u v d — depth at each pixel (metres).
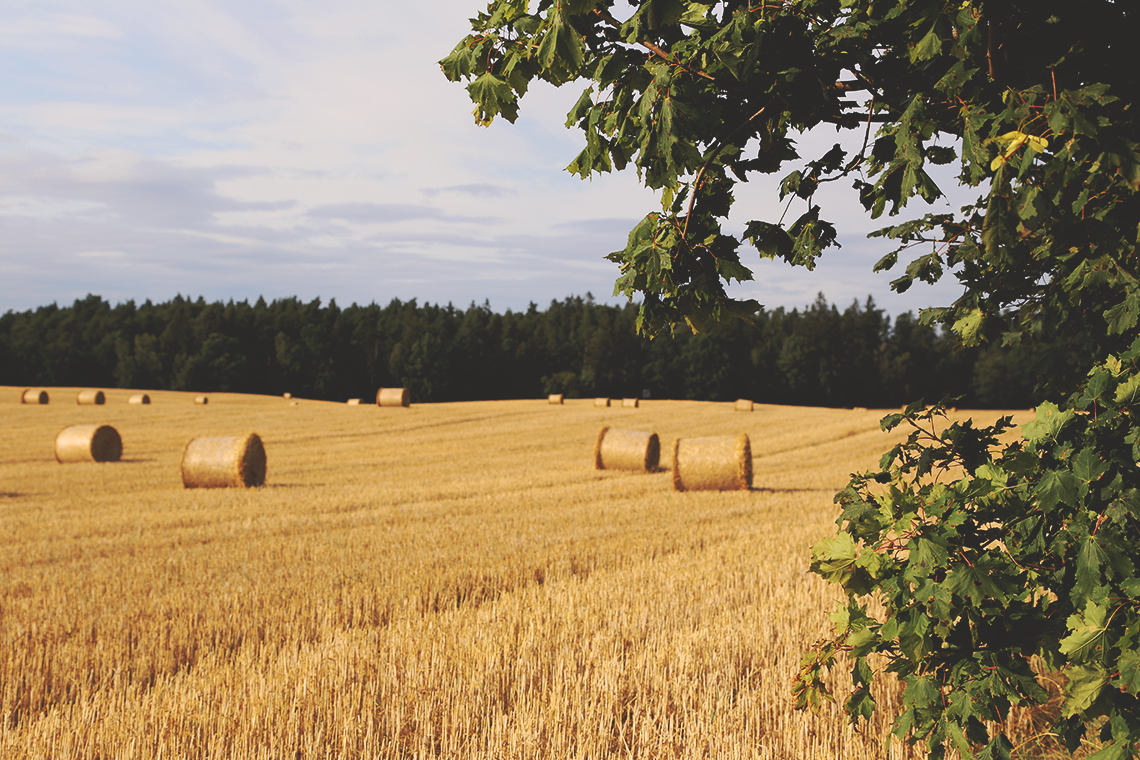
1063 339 2.71
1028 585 2.38
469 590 7.04
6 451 22.88
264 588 6.86
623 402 47.50
